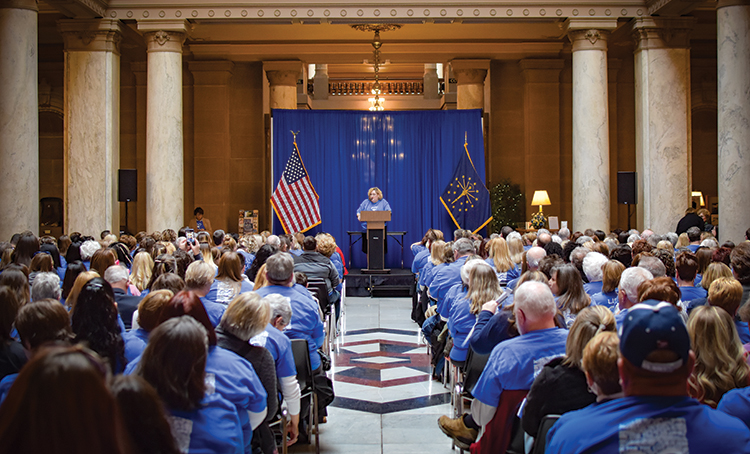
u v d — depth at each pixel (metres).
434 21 12.60
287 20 12.44
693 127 18.97
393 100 25.28
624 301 3.71
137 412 1.74
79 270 4.77
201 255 7.36
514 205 16.89
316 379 4.54
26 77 10.71
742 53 10.66
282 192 14.12
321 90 25.02
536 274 4.01
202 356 2.17
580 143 12.50
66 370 1.32
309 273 7.40
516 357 2.97
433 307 7.18
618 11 12.38
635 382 1.88
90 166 12.38
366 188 14.79
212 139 17.12
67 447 1.31
